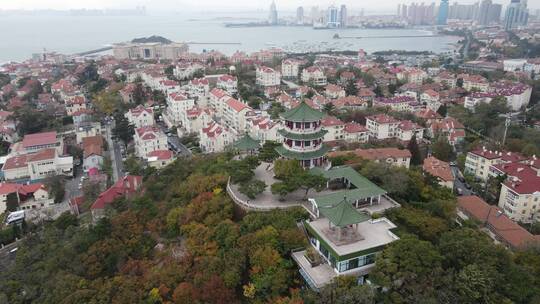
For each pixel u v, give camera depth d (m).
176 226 98.75
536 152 157.12
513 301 65.38
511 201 123.00
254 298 73.31
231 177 108.00
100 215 118.44
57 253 98.25
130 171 158.00
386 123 192.00
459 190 141.62
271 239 79.38
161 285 78.38
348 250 72.38
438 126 197.38
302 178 94.38
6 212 141.12
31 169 168.25
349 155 126.75
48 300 82.69
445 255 72.12
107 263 91.38
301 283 75.12
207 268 77.75
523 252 79.25
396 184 97.12
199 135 199.38
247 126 195.50
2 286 90.81
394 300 65.69
